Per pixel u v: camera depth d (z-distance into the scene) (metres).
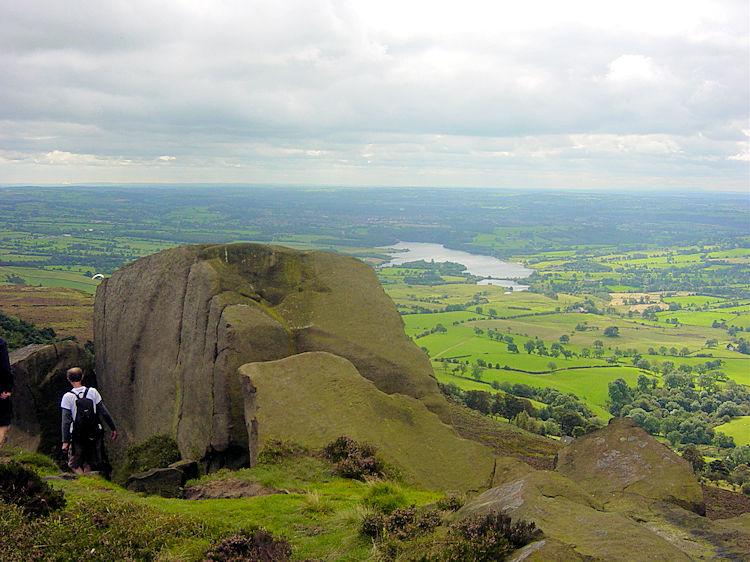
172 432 27.73
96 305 37.31
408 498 14.27
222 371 25.91
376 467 17.91
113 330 34.72
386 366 28.34
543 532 8.39
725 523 10.42
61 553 9.08
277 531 12.13
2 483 10.59
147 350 32.28
